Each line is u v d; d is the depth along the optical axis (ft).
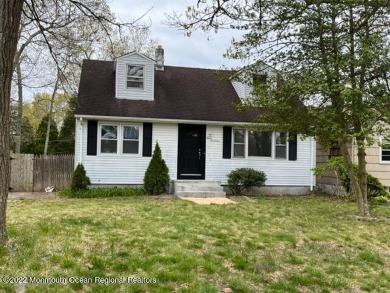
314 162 52.70
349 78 27.63
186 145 49.44
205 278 15.11
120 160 46.80
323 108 28.71
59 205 33.73
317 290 14.98
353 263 18.74
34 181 48.65
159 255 17.22
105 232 21.43
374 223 28.99
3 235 17.11
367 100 27.35
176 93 52.47
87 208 31.63
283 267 17.33
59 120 100.68
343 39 28.96
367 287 15.62
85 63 54.03
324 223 28.37
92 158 45.88
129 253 17.29
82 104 45.70
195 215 29.22
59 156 49.57
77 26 33.40
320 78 27.07
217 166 49.83
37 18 24.76
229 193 49.73
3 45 16.38
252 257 18.33
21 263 14.98
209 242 20.61
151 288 13.73
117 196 43.04
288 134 35.19
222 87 56.39
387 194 43.37
